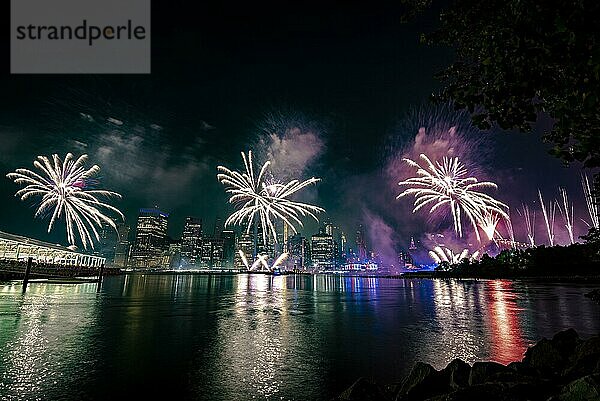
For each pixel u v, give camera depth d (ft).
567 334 40.22
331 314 103.65
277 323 85.51
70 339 62.23
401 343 63.72
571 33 14.15
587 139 16.58
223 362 50.90
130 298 142.82
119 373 45.16
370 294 190.49
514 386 24.89
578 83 15.47
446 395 24.71
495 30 17.33
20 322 76.07
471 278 451.94
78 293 155.02
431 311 111.45
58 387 39.88
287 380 43.47
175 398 37.60
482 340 66.23
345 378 44.39
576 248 319.27
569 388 21.50
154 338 65.46
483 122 18.89
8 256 279.28
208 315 97.60
